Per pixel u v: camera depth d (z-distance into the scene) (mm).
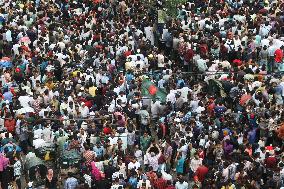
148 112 45062
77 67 48844
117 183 36062
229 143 39812
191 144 39750
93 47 52406
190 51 51656
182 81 46938
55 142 39875
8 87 45219
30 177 38094
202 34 54219
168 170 40469
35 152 39906
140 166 38281
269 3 62125
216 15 57844
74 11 60781
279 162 38156
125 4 62125
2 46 53688
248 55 52500
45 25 56406
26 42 52969
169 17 57906
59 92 44625
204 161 39656
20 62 48812
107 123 41438
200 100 44469
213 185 36500
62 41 53094
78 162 38156
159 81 48188
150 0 61094
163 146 41031
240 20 57406
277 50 51344
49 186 37781
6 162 37781
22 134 41469
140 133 42844
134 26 57344
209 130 40906
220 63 49938
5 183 38188
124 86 46438
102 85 47250
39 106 43375
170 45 55969
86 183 36031
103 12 61344
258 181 36875
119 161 37500
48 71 48031
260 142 40312
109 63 50031
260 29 54781
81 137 39625
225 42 52938
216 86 47000
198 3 61188
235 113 43500
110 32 55562
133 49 53125
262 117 42469
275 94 45781
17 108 42656
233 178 37438
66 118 41750
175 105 45375
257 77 46938
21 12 57188
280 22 57188
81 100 44375
